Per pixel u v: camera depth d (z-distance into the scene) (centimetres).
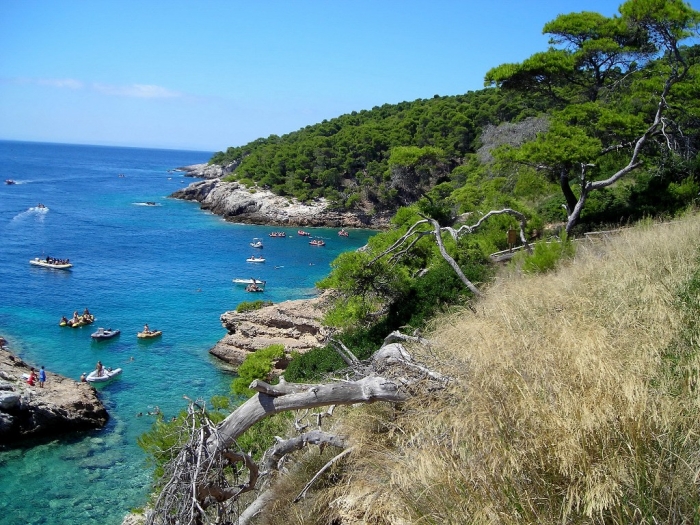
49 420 2453
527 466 543
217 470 756
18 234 7831
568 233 2277
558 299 985
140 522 1202
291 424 1073
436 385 793
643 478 490
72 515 1884
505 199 2630
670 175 2516
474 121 9181
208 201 11438
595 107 2530
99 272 5897
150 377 3194
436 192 6316
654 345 643
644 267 1016
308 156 11344
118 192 13888
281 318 3584
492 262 2008
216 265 6506
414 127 10712
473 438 587
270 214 10000
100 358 3472
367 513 634
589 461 513
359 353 1716
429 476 580
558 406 568
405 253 2145
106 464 2234
